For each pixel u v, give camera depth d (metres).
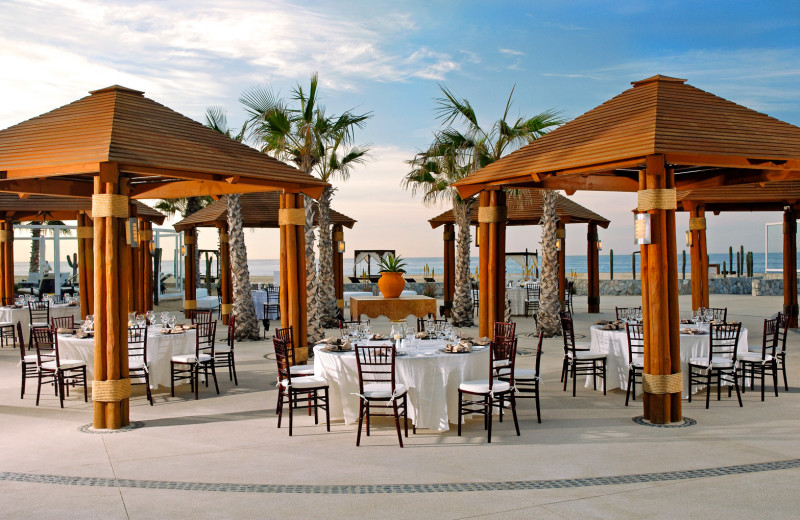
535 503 5.23
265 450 6.87
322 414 8.59
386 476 5.97
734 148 7.90
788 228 18.05
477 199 19.16
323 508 5.17
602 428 7.73
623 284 32.12
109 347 7.74
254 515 5.03
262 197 20.44
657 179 7.73
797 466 6.18
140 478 5.95
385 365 7.35
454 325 18.50
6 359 13.39
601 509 5.09
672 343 7.92
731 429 7.61
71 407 9.05
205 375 10.45
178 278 30.92
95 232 7.70
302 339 10.46
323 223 18.34
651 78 8.91
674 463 6.30
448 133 15.38
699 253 16.41
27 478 5.96
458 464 6.33
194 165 8.34
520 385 10.40
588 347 10.64
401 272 18.83
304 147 13.91
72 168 7.80
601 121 8.98
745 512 5.01
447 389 7.67
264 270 98.62
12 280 17.88
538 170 8.98
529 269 31.97
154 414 8.62
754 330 17.20
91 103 8.74
